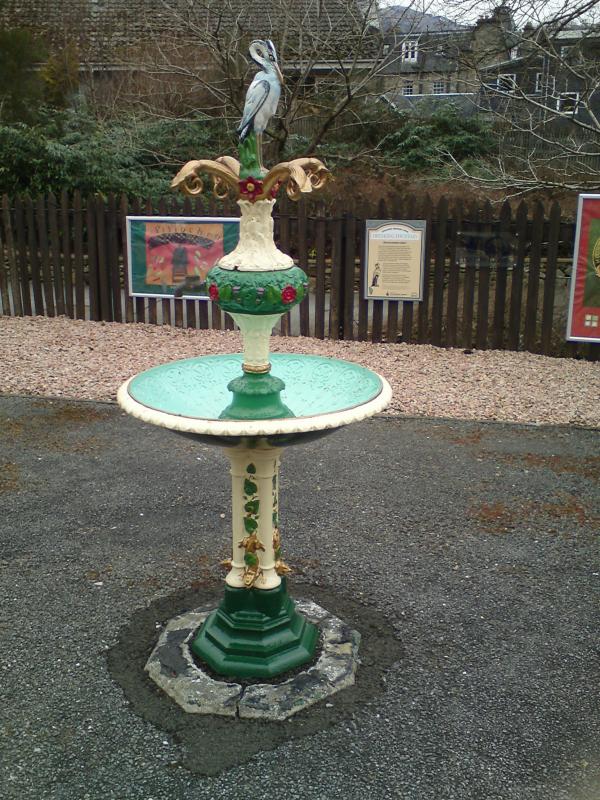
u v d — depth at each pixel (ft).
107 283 34.14
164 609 13.08
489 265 29.40
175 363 12.21
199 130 51.93
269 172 9.67
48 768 9.41
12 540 15.53
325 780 9.23
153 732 10.04
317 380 12.22
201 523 16.39
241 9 43.06
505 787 9.19
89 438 21.50
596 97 44.91
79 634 12.32
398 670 11.43
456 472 19.25
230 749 9.73
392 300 30.63
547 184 32.24
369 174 51.65
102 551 15.12
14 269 35.27
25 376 26.84
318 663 11.34
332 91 46.01
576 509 17.17
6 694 10.81
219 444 9.84
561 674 11.38
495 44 36.68
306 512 16.97
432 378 26.81
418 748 9.80
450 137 52.44
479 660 11.70
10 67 52.47
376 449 20.80
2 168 45.16
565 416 23.29
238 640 11.13
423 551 15.23
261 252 10.00
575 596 13.56
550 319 29.48
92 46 61.05
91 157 46.78
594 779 9.33
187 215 32.22
